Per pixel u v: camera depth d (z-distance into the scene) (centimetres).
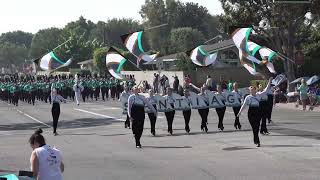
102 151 1898
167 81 5394
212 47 6494
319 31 5256
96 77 5781
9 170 1552
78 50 11619
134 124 1953
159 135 2338
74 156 1792
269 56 3278
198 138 2184
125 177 1398
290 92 4244
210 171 1449
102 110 4022
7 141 2281
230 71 6175
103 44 12562
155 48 12900
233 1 4566
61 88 5428
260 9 4503
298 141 2002
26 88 5056
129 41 2989
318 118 2936
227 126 2630
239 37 3036
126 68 7706
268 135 2206
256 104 1883
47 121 3256
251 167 1492
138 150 1897
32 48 15962
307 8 4350
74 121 3192
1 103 5222
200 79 6134
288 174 1377
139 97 1959
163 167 1536
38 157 859
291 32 4500
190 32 11188
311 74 5203
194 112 3631
